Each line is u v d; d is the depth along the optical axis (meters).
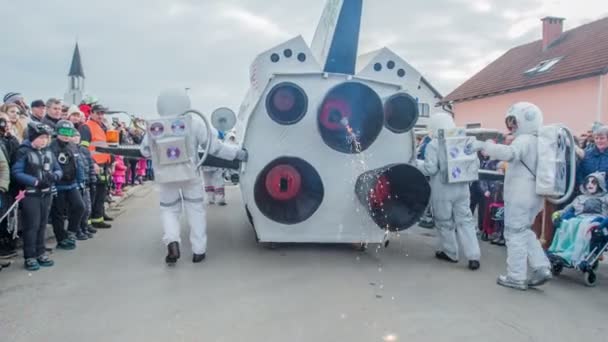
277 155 5.98
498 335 3.85
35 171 5.20
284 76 5.91
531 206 5.07
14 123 6.10
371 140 5.87
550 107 19.31
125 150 7.03
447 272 5.65
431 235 7.92
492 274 5.64
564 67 19.12
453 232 6.10
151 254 6.12
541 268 5.04
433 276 5.47
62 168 6.21
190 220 5.84
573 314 4.38
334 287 4.93
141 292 4.65
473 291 4.96
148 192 12.95
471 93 24.17
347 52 5.93
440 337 3.78
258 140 5.97
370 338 3.71
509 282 5.13
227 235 7.44
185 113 5.62
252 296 4.60
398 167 5.76
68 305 4.26
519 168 5.12
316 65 5.93
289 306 4.36
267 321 4.00
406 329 3.91
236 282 5.03
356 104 5.89
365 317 4.14
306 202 6.05
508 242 5.18
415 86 6.16
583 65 18.02
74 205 6.47
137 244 6.64
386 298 4.65
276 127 5.95
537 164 5.01
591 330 4.01
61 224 6.27
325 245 6.79
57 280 4.96
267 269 5.54
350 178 6.07
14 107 6.11
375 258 6.19
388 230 5.90
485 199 7.78
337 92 5.72
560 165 4.99
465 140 5.88
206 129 5.81
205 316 4.07
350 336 3.74
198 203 5.84
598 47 18.69
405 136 6.16
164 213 5.81
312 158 6.00
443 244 6.16
